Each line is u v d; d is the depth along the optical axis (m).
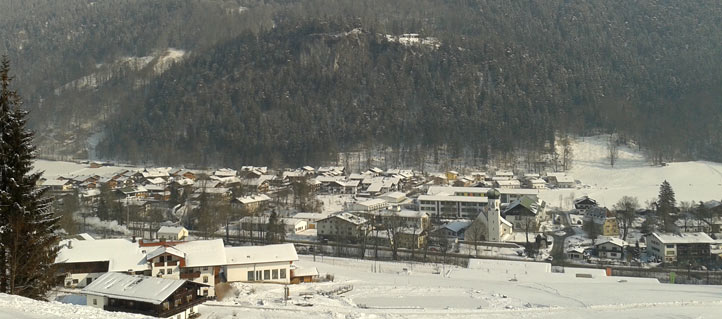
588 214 146.38
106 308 61.97
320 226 133.50
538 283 92.75
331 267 104.38
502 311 66.12
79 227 136.00
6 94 44.88
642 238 131.75
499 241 130.75
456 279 95.88
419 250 123.12
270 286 84.25
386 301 78.12
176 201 171.50
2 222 43.75
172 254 82.62
